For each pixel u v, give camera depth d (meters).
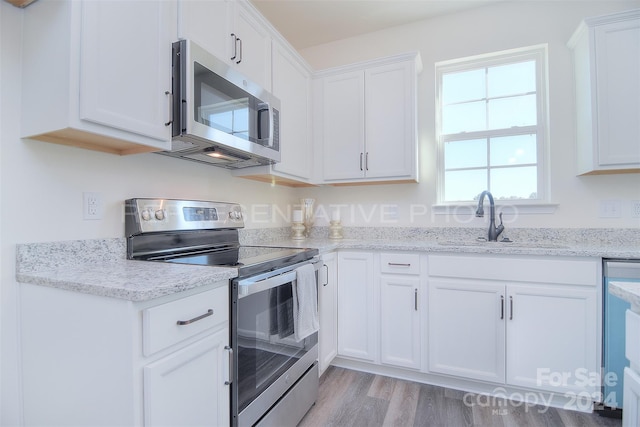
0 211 1.02
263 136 1.75
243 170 2.04
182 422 0.93
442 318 1.90
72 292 0.92
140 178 1.47
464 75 2.51
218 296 1.08
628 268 1.56
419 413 1.67
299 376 1.58
